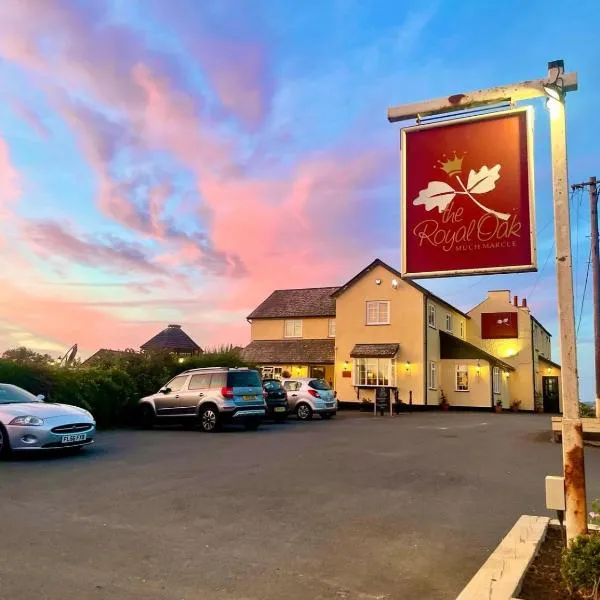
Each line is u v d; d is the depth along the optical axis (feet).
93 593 13.60
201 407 54.80
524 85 17.33
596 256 74.08
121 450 39.91
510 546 16.05
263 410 56.95
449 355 116.06
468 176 17.92
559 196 16.12
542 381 152.56
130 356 68.49
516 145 17.46
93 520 20.33
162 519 20.62
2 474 29.48
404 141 18.85
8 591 13.60
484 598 12.36
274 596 13.66
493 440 49.98
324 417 81.51
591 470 33.73
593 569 12.24
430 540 18.52
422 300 111.24
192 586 14.20
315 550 17.28
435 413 99.81
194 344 142.20
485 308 142.82
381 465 34.30
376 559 16.55
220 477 29.30
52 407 36.96
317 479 29.14
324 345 125.49
